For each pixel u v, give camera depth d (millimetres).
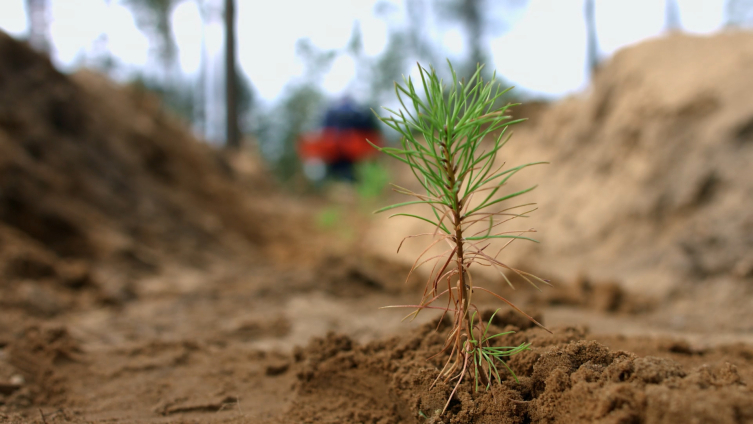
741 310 4633
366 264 6938
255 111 27281
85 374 2750
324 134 18438
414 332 2365
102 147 8016
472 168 1443
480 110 1416
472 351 1618
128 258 6199
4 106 6805
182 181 9828
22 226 5715
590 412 1366
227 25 17375
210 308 4859
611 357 1636
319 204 17578
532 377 1701
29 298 4184
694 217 6145
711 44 7953
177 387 2574
